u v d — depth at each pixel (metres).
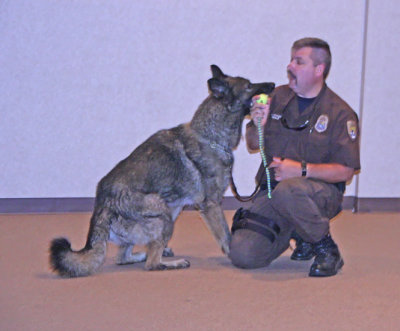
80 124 7.23
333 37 7.60
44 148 7.18
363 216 7.34
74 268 4.36
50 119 7.14
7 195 7.15
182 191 4.78
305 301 3.83
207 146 4.76
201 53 7.39
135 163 4.72
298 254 5.06
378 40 7.49
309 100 4.74
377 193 7.70
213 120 4.76
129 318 3.47
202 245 5.69
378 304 3.78
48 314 3.54
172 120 7.45
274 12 7.47
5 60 6.94
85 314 3.54
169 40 7.30
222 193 4.88
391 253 5.30
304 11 7.53
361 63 7.67
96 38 7.12
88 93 7.19
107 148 7.34
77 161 7.29
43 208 7.26
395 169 7.71
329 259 4.46
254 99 4.73
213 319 3.47
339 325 3.39
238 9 7.39
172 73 7.37
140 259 4.97
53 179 7.25
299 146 4.69
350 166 4.51
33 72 7.03
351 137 4.52
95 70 7.17
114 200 4.56
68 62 7.10
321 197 4.44
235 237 4.67
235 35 7.43
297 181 4.41
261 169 5.05
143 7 7.18
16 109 7.04
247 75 7.52
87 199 7.38
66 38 7.05
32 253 5.15
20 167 7.14
